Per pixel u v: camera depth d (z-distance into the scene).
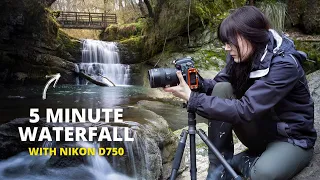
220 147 1.83
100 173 3.16
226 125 1.80
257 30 1.43
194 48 10.46
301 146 1.59
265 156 1.58
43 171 3.40
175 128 5.23
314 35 9.23
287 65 1.42
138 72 12.05
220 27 1.53
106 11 20.83
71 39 12.79
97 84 10.89
